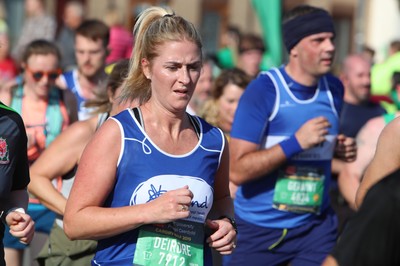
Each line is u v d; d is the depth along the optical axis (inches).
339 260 306.0
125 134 398.9
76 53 768.9
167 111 402.9
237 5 2073.1
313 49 565.9
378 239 299.4
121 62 519.8
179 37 396.2
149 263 400.5
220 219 429.4
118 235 404.8
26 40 1432.1
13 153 417.1
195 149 409.7
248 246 589.3
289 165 576.7
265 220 583.2
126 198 399.5
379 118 660.7
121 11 1994.3
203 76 895.7
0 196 414.6
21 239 422.9
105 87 533.3
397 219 297.1
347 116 800.9
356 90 799.7
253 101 568.7
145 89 419.2
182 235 405.7
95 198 397.4
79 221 394.3
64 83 767.7
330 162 591.5
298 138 556.1
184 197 384.8
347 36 2060.8
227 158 426.3
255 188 583.2
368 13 1592.0
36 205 633.6
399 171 307.0
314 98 576.7
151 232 402.0
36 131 669.3
